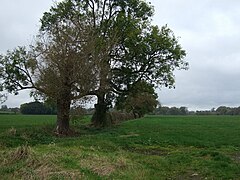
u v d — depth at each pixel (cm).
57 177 1259
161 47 3903
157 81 4153
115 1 4262
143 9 4278
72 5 4178
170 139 3006
